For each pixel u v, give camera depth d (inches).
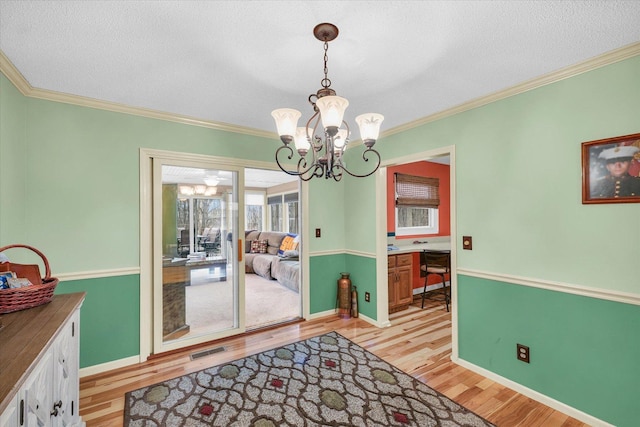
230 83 82.0
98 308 93.8
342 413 73.7
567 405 73.9
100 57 68.0
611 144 67.0
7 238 72.9
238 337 120.3
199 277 116.8
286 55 68.1
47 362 45.6
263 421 70.6
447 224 206.1
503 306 87.3
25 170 82.9
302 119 112.2
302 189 140.2
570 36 60.8
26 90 81.8
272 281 219.1
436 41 62.7
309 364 98.0
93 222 93.4
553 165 76.6
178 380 88.4
